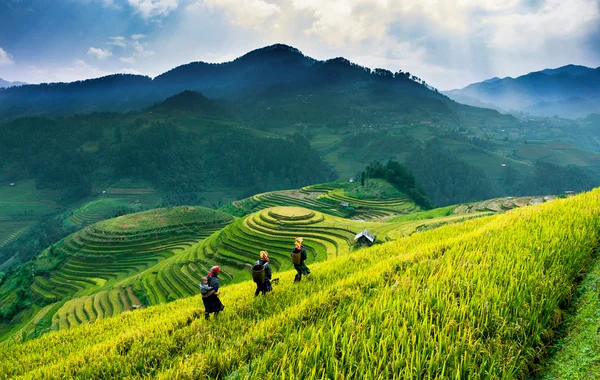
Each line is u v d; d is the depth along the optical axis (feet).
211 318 41.50
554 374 21.06
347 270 53.83
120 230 419.33
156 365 32.40
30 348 64.13
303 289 45.47
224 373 27.66
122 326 63.05
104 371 34.53
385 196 548.31
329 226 282.77
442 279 34.76
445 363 21.75
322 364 23.84
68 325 216.95
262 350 29.27
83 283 332.60
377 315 29.53
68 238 424.87
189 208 496.23
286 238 271.08
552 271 31.40
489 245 44.34
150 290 255.09
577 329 24.00
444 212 345.10
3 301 327.88
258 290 45.75
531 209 65.82
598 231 39.52
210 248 300.20
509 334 24.04
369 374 21.49
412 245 67.51
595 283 28.50
